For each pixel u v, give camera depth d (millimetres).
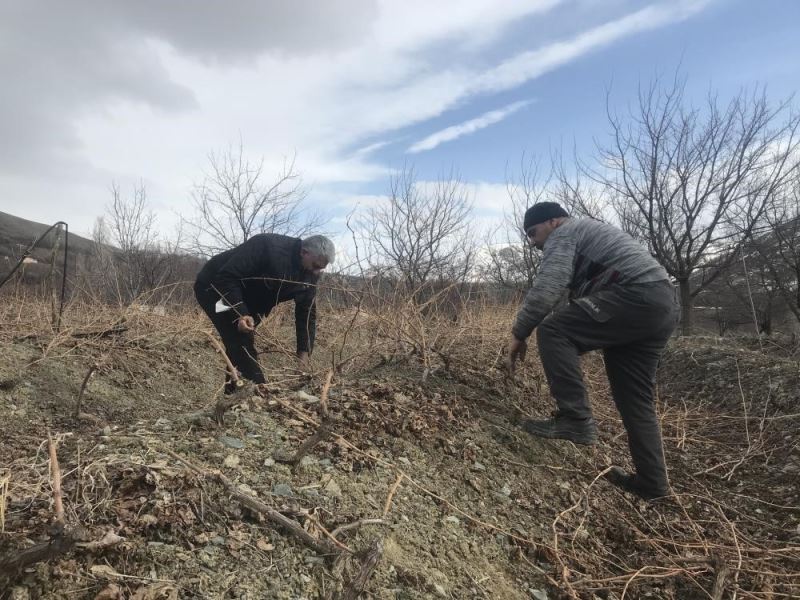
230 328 3850
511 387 4062
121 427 2605
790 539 2922
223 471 2152
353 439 2715
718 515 3143
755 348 8609
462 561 2148
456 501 2531
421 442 2895
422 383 3688
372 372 4055
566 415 3043
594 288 2994
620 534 2715
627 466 3502
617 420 4406
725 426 4922
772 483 3646
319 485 2238
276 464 2297
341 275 4160
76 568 1502
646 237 11062
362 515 2131
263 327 5352
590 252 2988
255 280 3822
